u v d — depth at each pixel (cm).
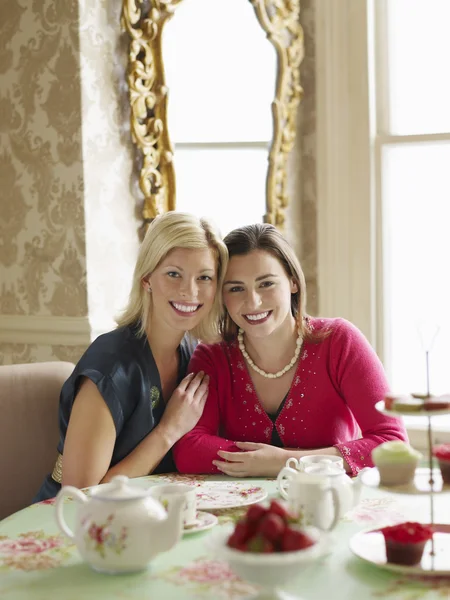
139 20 309
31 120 307
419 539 128
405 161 355
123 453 212
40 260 309
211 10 323
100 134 302
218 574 132
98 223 302
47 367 238
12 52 310
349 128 353
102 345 215
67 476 202
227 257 214
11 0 309
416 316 357
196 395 218
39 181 307
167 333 220
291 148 348
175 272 211
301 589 124
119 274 312
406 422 350
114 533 130
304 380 220
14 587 128
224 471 199
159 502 147
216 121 327
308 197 360
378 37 355
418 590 123
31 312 313
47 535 154
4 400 229
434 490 131
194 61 321
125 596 123
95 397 204
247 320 214
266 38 334
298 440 221
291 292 221
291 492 151
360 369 215
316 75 354
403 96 357
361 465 199
